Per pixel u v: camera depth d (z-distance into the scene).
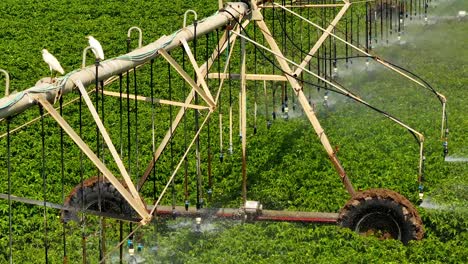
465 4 64.06
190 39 25.50
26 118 37.44
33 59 48.72
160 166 31.12
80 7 61.78
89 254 24.86
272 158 32.50
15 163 32.47
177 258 24.72
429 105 39.25
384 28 56.28
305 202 28.36
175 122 27.28
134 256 24.77
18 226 26.72
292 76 28.45
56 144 34.66
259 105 40.12
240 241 25.17
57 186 29.95
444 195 28.44
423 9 62.59
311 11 56.53
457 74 44.97
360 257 24.00
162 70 45.06
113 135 35.06
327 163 31.69
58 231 26.19
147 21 57.09
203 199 28.48
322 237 25.52
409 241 25.06
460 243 25.50
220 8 28.86
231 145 32.00
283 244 24.89
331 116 37.88
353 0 59.84
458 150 32.94
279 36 51.22
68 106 38.75
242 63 29.22
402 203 25.16
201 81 24.50
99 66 20.81
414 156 32.28
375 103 39.91
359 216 25.56
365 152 32.62
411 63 47.50
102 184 26.16
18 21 58.41
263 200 28.88
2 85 43.75
